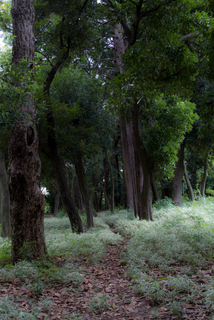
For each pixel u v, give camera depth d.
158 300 4.13
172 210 13.09
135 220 11.75
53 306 4.20
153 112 11.21
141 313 3.88
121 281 5.43
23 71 5.51
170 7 8.16
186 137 16.09
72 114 10.06
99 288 5.07
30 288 4.65
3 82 4.95
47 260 6.29
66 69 12.14
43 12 9.71
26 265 5.58
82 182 12.78
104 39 18.61
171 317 3.59
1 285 4.85
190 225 8.94
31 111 6.34
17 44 6.64
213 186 25.89
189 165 24.44
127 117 11.30
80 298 4.53
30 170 6.26
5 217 10.23
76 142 10.90
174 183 16.78
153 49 6.52
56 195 23.48
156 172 11.41
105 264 6.84
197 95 7.91
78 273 5.46
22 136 6.18
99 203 35.81
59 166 10.55
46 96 9.27
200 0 8.29
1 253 6.80
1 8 11.04
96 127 12.10
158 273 5.31
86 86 11.84
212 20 7.60
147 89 6.98
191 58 7.73
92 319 3.81
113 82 6.60
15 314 3.47
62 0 9.08
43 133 10.08
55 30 9.71
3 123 4.82
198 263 5.50
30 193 6.24
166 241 7.05
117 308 4.15
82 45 10.42
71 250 7.68
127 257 6.75
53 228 13.27
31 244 6.13
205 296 3.91
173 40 7.74
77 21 9.70
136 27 8.91
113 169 28.19
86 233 10.03
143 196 11.27
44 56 10.49
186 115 11.30
